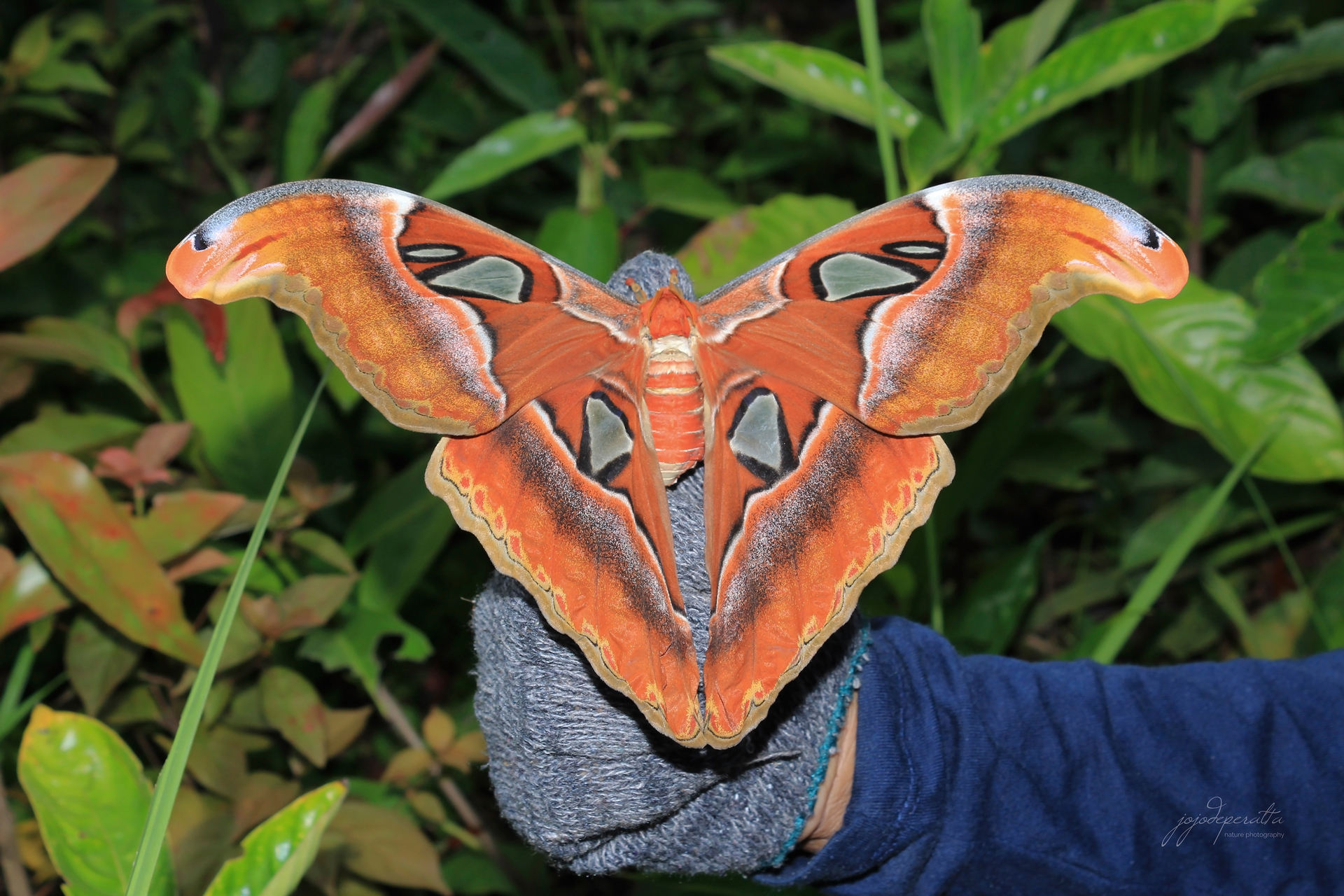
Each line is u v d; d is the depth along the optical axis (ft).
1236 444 2.78
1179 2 2.63
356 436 4.00
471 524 1.99
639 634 1.97
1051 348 4.35
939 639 2.22
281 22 4.79
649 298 2.24
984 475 3.30
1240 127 4.22
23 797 2.86
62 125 4.46
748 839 2.07
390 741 3.57
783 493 2.02
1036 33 2.79
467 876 3.28
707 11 4.84
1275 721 2.20
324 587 2.72
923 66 4.95
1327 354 3.92
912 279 2.03
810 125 5.17
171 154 4.30
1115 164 4.78
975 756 2.13
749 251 2.93
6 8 4.69
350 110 4.81
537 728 2.04
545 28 5.66
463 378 2.00
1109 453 4.63
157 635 2.60
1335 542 3.91
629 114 4.99
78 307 3.77
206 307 2.81
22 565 2.61
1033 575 3.37
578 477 2.02
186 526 2.64
